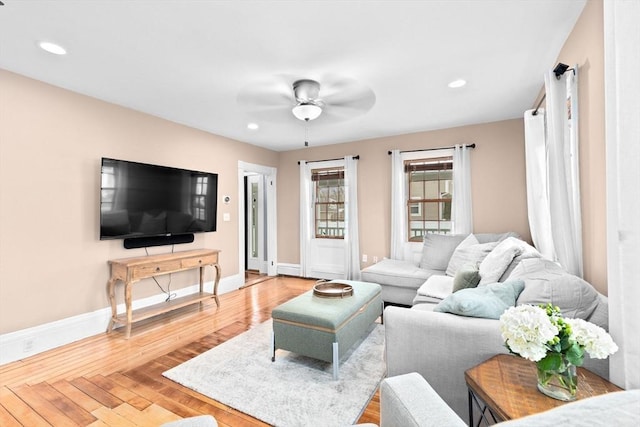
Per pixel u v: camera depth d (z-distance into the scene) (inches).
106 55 89.1
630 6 39.3
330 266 209.8
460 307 61.9
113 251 123.7
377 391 78.2
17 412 70.3
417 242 178.5
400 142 182.4
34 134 102.6
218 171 176.9
